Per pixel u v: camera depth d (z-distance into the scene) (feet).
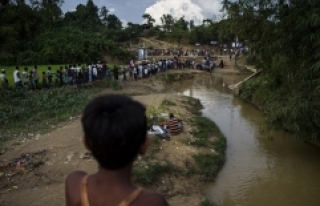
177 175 32.17
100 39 126.72
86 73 72.43
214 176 34.40
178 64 129.39
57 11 142.72
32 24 117.08
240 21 40.50
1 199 24.75
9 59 100.99
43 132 39.55
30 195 25.59
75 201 5.00
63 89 61.77
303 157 40.55
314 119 32.76
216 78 120.47
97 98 5.20
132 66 92.99
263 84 67.15
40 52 107.24
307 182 34.19
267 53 39.34
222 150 40.91
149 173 30.19
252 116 60.95
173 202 27.58
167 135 40.42
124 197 4.75
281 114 34.99
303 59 33.04
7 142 35.86
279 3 32.91
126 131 4.73
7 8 113.19
